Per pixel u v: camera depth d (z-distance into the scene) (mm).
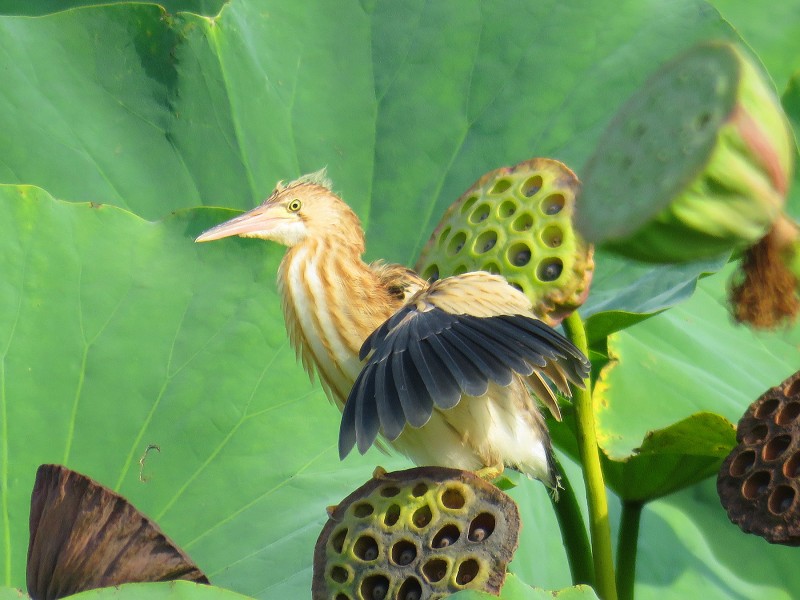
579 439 7172
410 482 7020
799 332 7426
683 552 7387
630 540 7250
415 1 7395
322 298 7230
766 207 6852
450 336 7043
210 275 7246
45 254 7223
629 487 7246
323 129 7363
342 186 7352
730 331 7422
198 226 7258
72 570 7020
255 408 7219
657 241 6859
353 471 7211
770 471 7078
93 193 7316
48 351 7203
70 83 7340
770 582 7387
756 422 7098
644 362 7285
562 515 7211
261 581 7145
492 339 7043
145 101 7348
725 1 7531
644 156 6859
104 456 7188
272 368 7234
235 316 7238
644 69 7367
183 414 7207
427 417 7008
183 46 7344
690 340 7367
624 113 6867
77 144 7324
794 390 7094
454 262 7145
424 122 7367
